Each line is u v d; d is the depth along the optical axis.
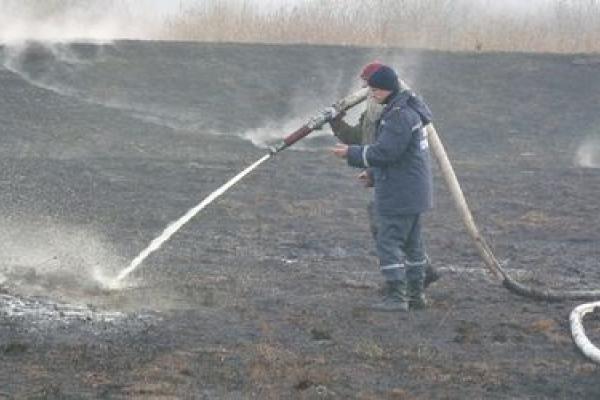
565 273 17.17
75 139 28.92
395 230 13.84
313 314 13.34
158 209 21.16
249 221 20.52
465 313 13.84
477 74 36.81
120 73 34.41
